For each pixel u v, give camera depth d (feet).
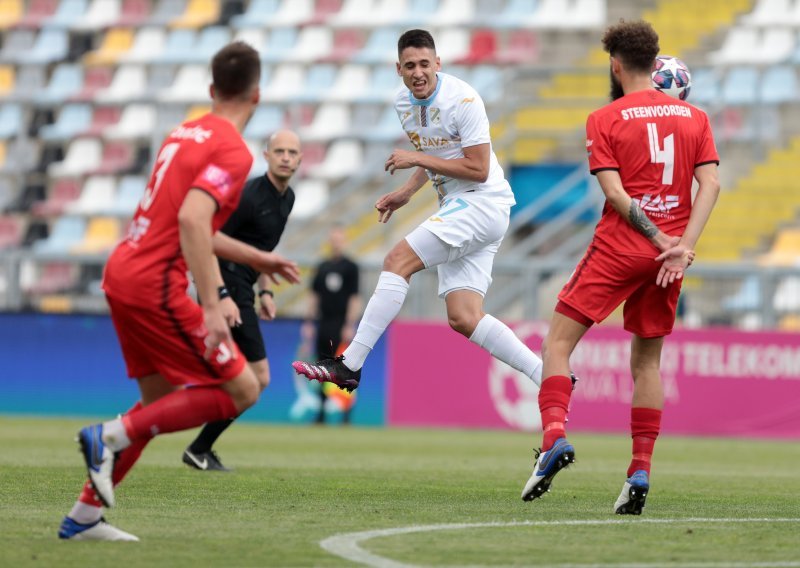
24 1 259.39
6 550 44.04
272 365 160.56
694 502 67.72
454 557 43.65
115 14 255.91
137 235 45.91
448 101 71.00
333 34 240.94
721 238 195.21
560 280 173.78
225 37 245.65
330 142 221.87
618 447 125.59
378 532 50.29
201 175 44.57
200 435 83.92
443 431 149.28
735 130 209.36
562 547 46.65
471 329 73.77
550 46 233.96
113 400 165.27
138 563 41.57
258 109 230.68
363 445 119.85
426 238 71.20
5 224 224.53
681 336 153.99
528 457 106.73
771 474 94.02
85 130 237.04
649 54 60.18
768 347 152.76
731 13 234.38
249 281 83.56
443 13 241.14
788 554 45.75
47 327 166.61
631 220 57.77
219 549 44.98
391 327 159.33
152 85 241.35
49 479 73.00
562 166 195.21
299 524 52.85
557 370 59.21
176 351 45.88
